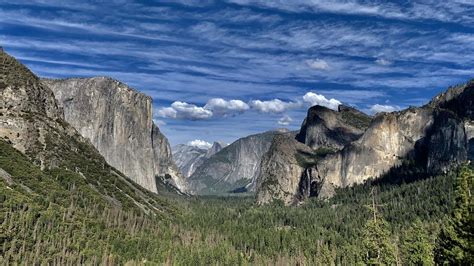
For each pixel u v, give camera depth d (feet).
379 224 331.57
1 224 524.11
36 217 579.07
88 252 570.46
